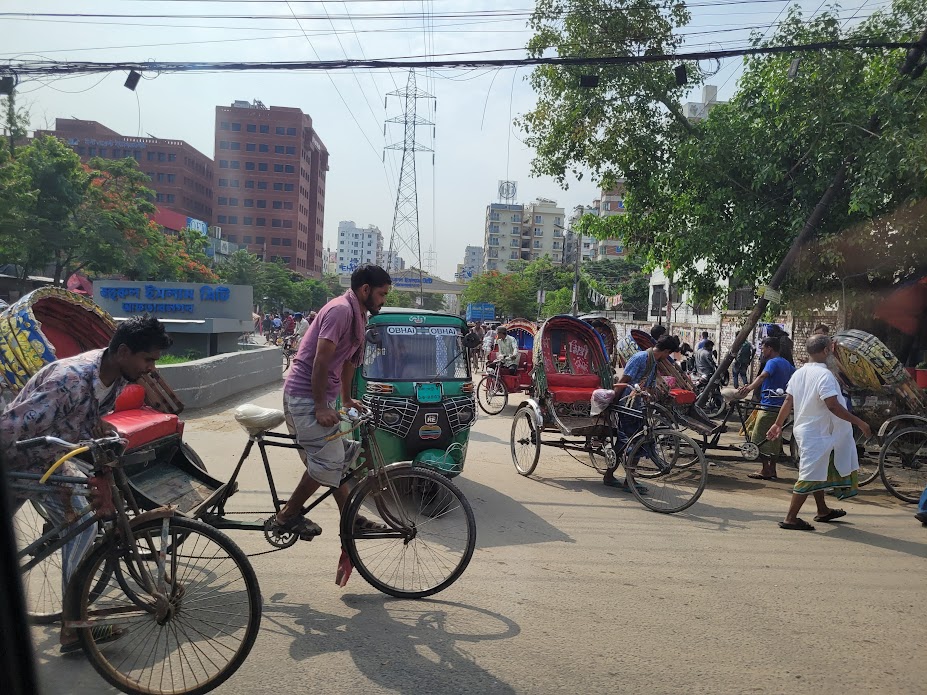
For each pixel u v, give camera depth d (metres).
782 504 7.01
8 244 23.45
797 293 11.33
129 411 4.86
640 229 13.41
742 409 8.51
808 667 3.47
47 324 5.39
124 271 29.50
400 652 3.46
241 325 19.27
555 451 9.52
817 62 9.94
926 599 4.45
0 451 2.76
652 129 12.63
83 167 26.88
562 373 9.17
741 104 11.28
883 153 8.81
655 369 7.29
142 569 3.11
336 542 5.09
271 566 4.57
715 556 5.19
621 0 11.97
